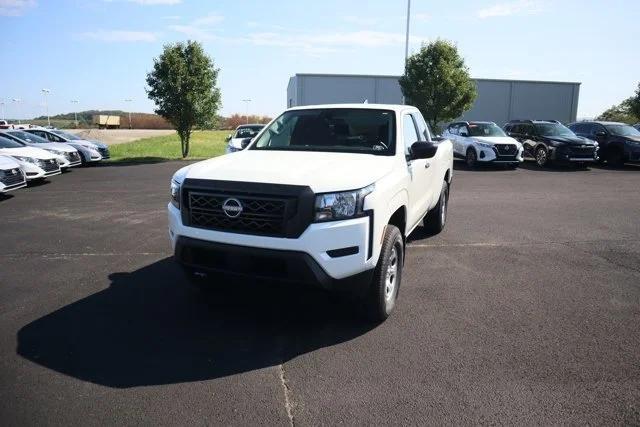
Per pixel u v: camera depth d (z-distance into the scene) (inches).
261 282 143.6
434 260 240.7
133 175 634.8
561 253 256.1
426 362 139.6
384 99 1668.3
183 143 927.0
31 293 193.8
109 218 346.9
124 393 122.6
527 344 151.1
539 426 110.7
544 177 609.3
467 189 500.7
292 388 125.7
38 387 125.0
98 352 144.4
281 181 142.3
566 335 157.6
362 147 189.5
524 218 350.0
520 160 690.2
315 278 137.9
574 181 569.9
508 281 210.4
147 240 280.7
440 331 160.1
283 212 138.3
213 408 116.6
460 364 138.5
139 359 140.4
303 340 153.5
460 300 187.6
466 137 730.2
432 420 112.5
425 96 991.0
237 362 139.0
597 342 152.8
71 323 165.0
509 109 1776.6
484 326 164.1
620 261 241.8
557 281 210.8
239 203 142.5
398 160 180.2
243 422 111.3
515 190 494.3
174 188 163.3
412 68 1007.6
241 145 219.3
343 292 145.9
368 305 160.2
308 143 196.9
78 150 749.9
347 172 151.4
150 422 111.0
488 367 136.8
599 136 766.5
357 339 154.1
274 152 187.9
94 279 210.8
